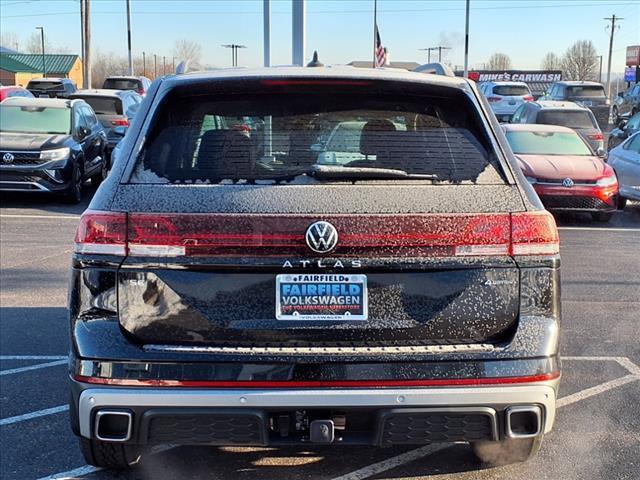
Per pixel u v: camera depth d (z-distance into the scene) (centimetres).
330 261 297
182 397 293
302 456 401
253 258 297
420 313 301
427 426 302
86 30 3769
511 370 299
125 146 324
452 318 302
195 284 298
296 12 1138
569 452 407
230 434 300
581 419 452
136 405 295
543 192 1178
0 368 536
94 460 353
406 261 299
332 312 299
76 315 304
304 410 299
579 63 10531
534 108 1898
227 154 320
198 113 338
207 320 299
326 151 324
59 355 564
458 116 341
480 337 304
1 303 706
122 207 302
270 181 309
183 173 315
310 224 296
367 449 410
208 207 299
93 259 301
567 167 1204
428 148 327
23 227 1122
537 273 307
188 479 375
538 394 301
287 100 341
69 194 1354
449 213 302
